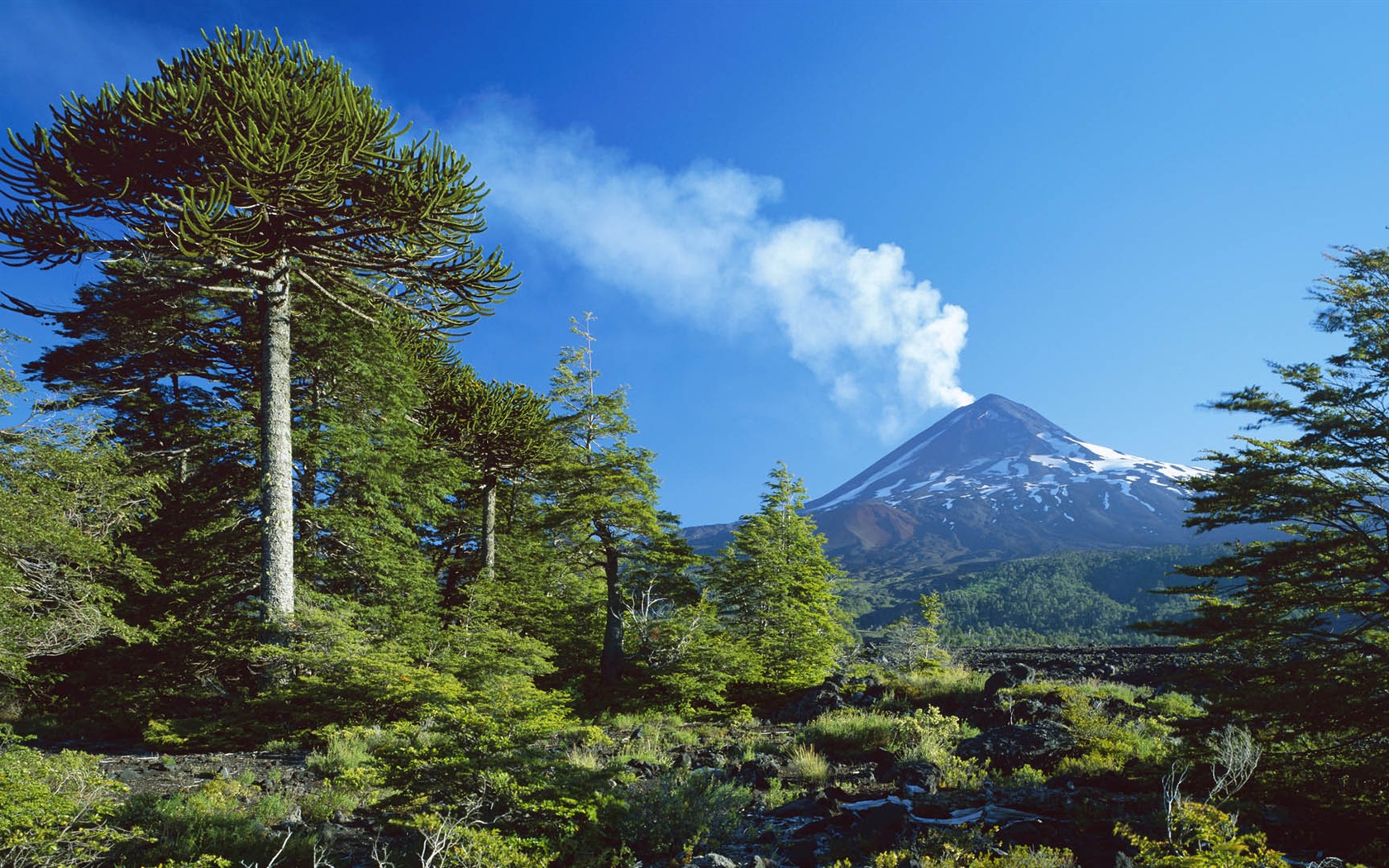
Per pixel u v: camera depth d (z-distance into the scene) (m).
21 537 12.48
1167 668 18.69
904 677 18.95
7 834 5.29
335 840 7.31
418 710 13.65
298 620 14.89
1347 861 6.49
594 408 32.34
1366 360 9.08
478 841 6.21
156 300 18.02
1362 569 8.61
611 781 8.71
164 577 17.39
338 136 15.31
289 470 16.30
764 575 27.48
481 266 17.75
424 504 23.34
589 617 26.33
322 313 19.70
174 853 6.41
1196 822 5.31
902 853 6.43
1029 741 10.81
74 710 14.70
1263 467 9.30
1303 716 7.87
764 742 13.58
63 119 14.33
